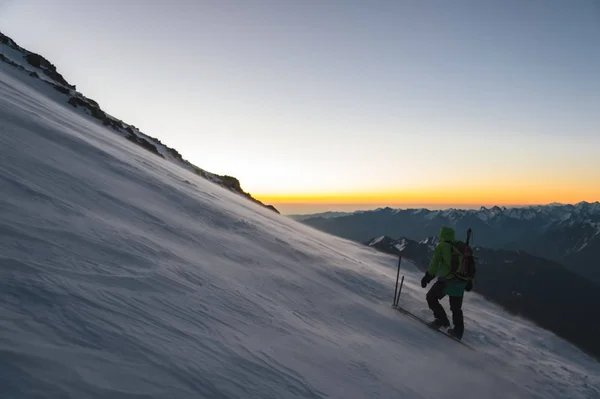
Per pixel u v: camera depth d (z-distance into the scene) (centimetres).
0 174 583
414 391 469
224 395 274
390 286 1266
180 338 329
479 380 624
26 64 3950
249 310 496
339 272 1179
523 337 1248
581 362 1162
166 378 260
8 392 189
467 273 815
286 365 375
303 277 891
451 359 692
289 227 2427
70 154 1011
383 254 3225
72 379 217
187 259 611
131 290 390
